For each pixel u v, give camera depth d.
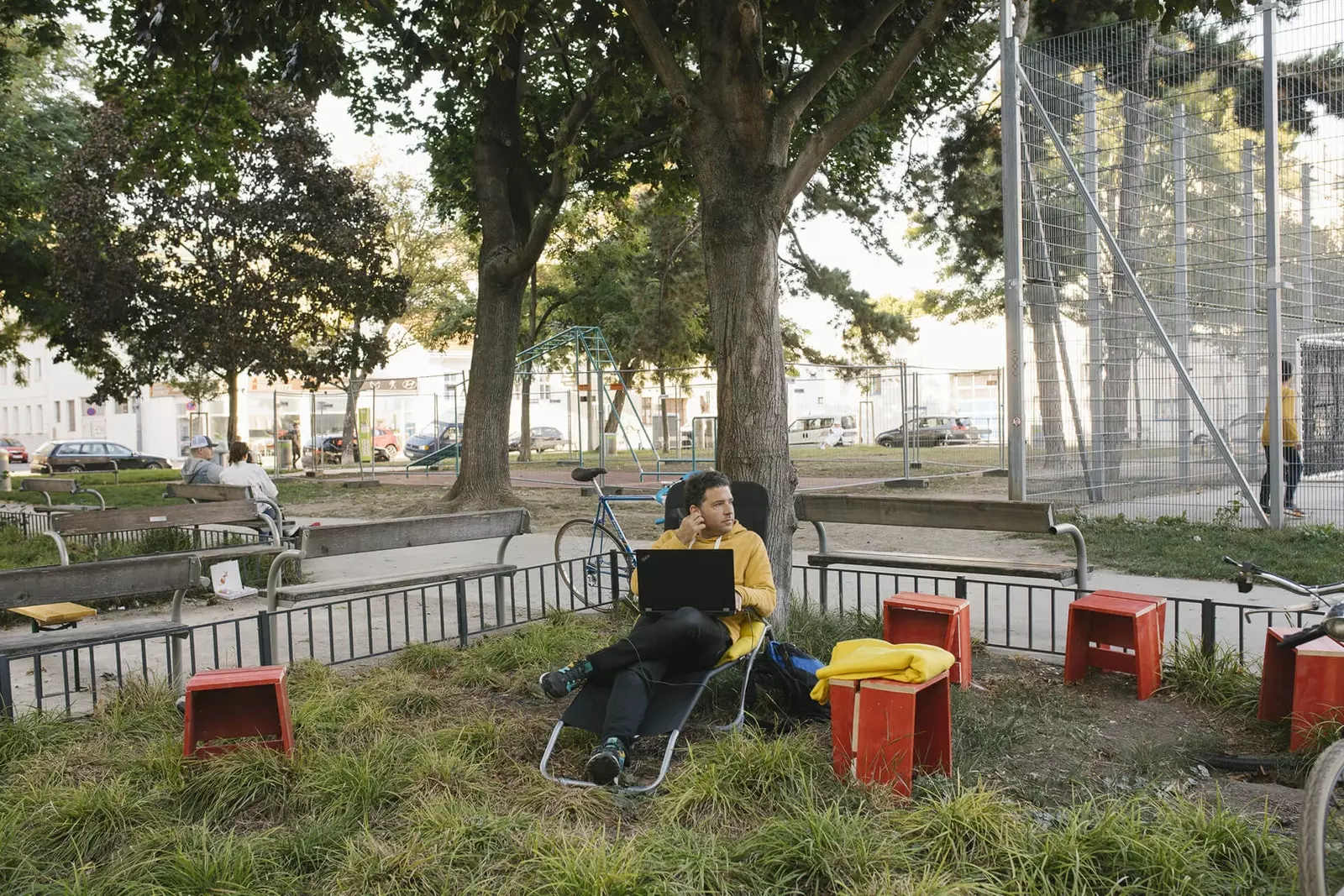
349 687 5.45
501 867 3.35
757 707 5.05
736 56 6.32
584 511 15.45
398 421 45.75
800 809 3.56
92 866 3.38
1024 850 3.28
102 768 4.32
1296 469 11.36
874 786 3.84
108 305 21.06
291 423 38.09
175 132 16.41
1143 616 5.16
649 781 4.19
